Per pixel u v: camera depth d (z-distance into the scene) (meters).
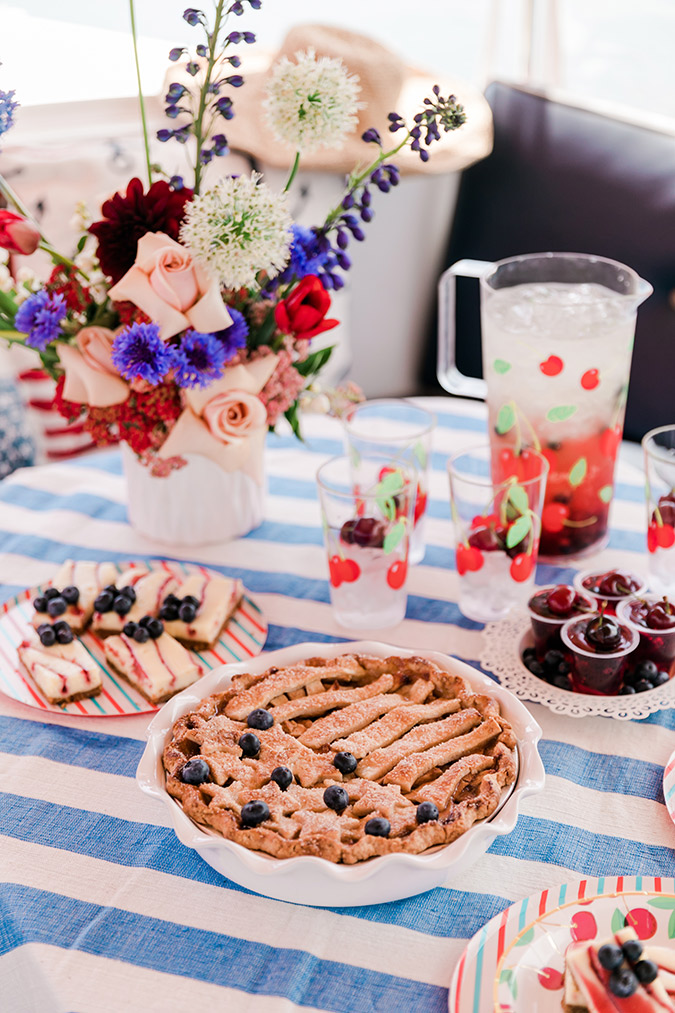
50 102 2.36
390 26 2.85
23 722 1.02
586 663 0.98
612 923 0.71
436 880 0.77
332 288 1.18
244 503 1.34
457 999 0.69
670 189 2.15
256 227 1.00
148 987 0.73
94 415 1.16
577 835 0.86
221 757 0.83
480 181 2.49
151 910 0.80
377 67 2.19
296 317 1.11
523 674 1.04
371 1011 0.71
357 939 0.77
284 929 0.78
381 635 1.15
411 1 2.83
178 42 2.34
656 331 2.13
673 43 2.71
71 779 0.94
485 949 0.72
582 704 0.98
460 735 0.87
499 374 1.18
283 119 1.03
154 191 1.07
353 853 0.73
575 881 0.78
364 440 1.26
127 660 1.05
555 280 1.30
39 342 1.09
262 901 0.80
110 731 1.01
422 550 1.31
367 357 2.82
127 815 0.90
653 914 0.72
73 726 1.01
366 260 2.64
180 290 1.05
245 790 0.80
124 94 2.43
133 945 0.77
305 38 2.19
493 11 2.82
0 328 1.17
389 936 0.77
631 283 1.22
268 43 2.58
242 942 0.77
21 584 1.26
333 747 0.85
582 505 1.23
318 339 2.54
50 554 1.33
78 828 0.89
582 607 1.03
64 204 2.13
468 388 1.45
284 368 1.16
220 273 1.02
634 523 1.37
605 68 2.86
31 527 1.40
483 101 2.43
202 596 1.14
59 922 0.79
